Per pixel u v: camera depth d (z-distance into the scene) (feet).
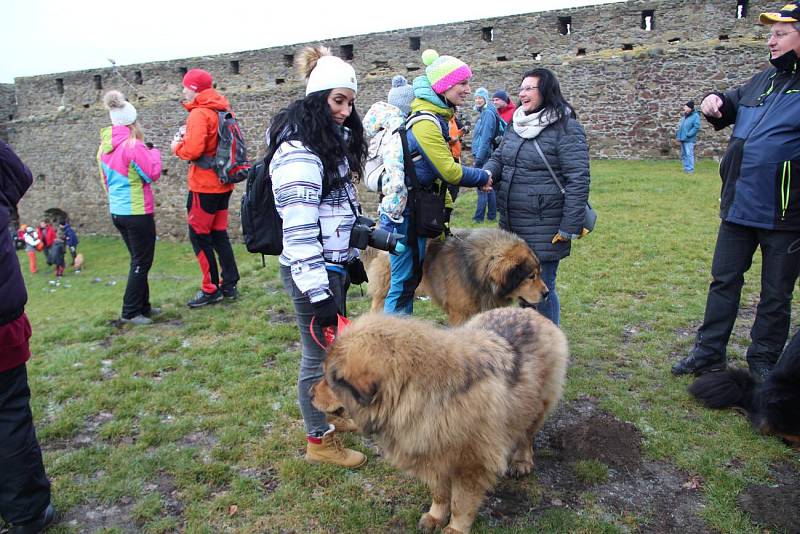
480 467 8.68
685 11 59.52
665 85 59.21
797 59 11.86
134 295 19.81
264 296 22.39
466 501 8.91
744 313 18.51
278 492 10.53
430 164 12.83
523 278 13.46
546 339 10.19
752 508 9.78
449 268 14.70
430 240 15.35
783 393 11.32
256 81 80.43
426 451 8.20
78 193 91.97
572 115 13.61
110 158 18.67
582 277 23.07
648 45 61.57
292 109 9.34
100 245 85.15
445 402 8.07
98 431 12.98
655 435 11.97
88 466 11.56
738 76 56.13
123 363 16.57
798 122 11.87
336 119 9.66
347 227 9.92
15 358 8.96
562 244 14.17
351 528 9.66
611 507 10.02
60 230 85.61
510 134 14.62
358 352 8.02
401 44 72.95
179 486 10.90
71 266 74.38
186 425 12.89
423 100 13.04
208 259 21.17
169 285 51.90
